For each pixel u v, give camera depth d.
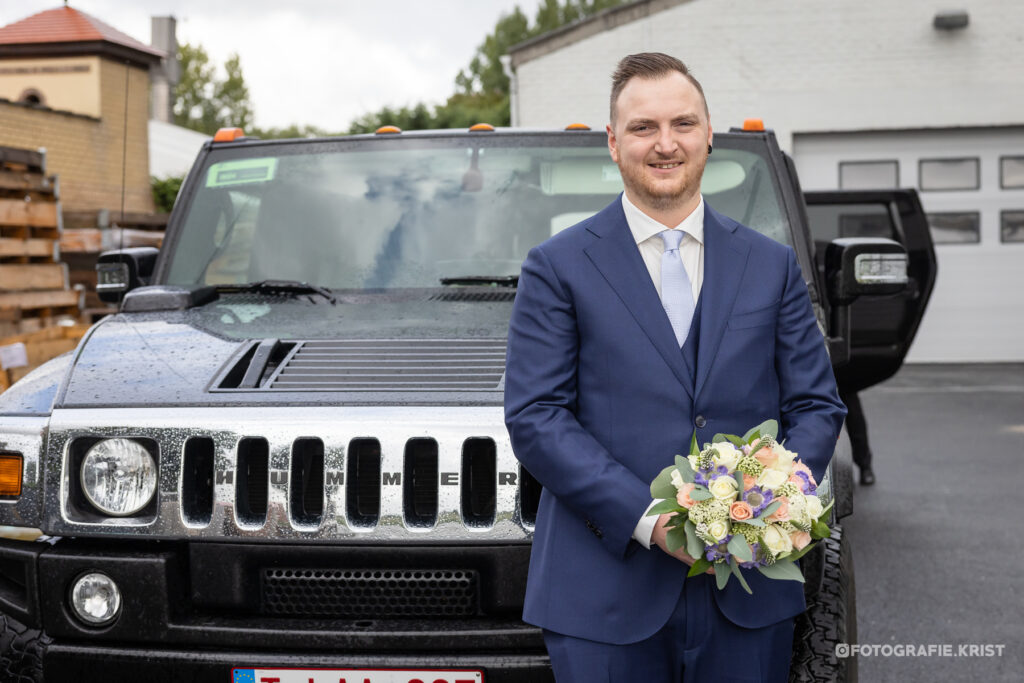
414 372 2.71
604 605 2.00
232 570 2.50
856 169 13.80
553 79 13.92
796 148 13.82
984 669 3.92
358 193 3.78
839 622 2.55
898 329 5.64
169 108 28.09
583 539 2.05
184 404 2.57
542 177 3.75
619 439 2.02
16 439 2.60
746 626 2.01
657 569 2.00
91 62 17.05
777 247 2.16
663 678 2.04
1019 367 13.13
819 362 2.12
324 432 2.47
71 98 17.08
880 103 13.49
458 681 2.38
